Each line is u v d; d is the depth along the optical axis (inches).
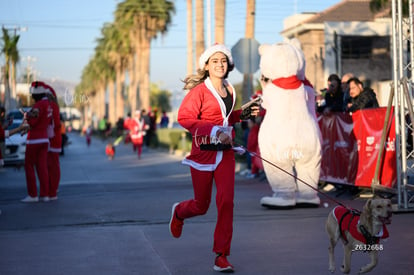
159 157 1018.7
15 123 825.5
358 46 1289.4
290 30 1381.6
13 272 222.2
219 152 218.7
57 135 435.2
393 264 221.1
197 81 228.2
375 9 1127.0
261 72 383.2
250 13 991.0
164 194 452.4
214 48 222.2
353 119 416.2
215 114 222.5
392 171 376.8
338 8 1396.4
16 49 1339.8
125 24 2140.7
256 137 570.9
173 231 237.1
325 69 1238.3
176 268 223.8
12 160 760.3
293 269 218.5
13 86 1397.6
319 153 370.9
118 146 1573.6
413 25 348.5
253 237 278.5
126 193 464.8
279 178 368.5
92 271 221.8
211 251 250.7
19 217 354.0
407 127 365.7
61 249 260.4
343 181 429.1
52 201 426.3
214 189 491.2
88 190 493.0
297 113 369.1
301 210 364.2
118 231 301.3
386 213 184.9
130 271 220.8
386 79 1263.5
